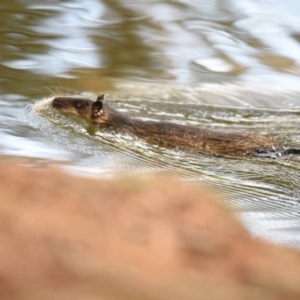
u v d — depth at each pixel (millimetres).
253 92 20203
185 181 13758
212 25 25203
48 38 22922
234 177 14469
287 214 12617
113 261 6383
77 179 8969
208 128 17859
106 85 19953
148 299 5676
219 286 6234
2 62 20938
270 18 25891
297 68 22250
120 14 25469
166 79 20766
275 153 15688
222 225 8367
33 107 17859
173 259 6910
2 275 5668
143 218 7871
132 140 16281
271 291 6363
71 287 5621
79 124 16938
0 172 8750
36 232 6621
